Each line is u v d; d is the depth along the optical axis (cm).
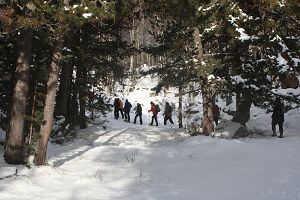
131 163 1291
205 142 1566
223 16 1791
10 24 1116
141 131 2233
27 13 1145
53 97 1237
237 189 900
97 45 2102
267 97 1944
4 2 1221
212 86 1728
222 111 3516
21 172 1098
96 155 1436
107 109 2666
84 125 2358
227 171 1094
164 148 1506
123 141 1972
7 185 922
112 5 1175
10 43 1523
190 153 1384
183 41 1847
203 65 1666
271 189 876
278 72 1866
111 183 1015
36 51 1575
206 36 1828
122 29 2000
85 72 2273
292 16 1781
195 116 3459
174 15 1686
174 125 3064
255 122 2455
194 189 921
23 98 1252
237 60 1908
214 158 1285
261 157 1250
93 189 947
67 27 1166
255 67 1888
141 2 1684
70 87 2341
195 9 1673
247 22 1806
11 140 1235
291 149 1380
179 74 1817
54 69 1238
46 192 909
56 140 1833
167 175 1095
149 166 1234
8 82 1636
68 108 2334
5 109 1662
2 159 1288
